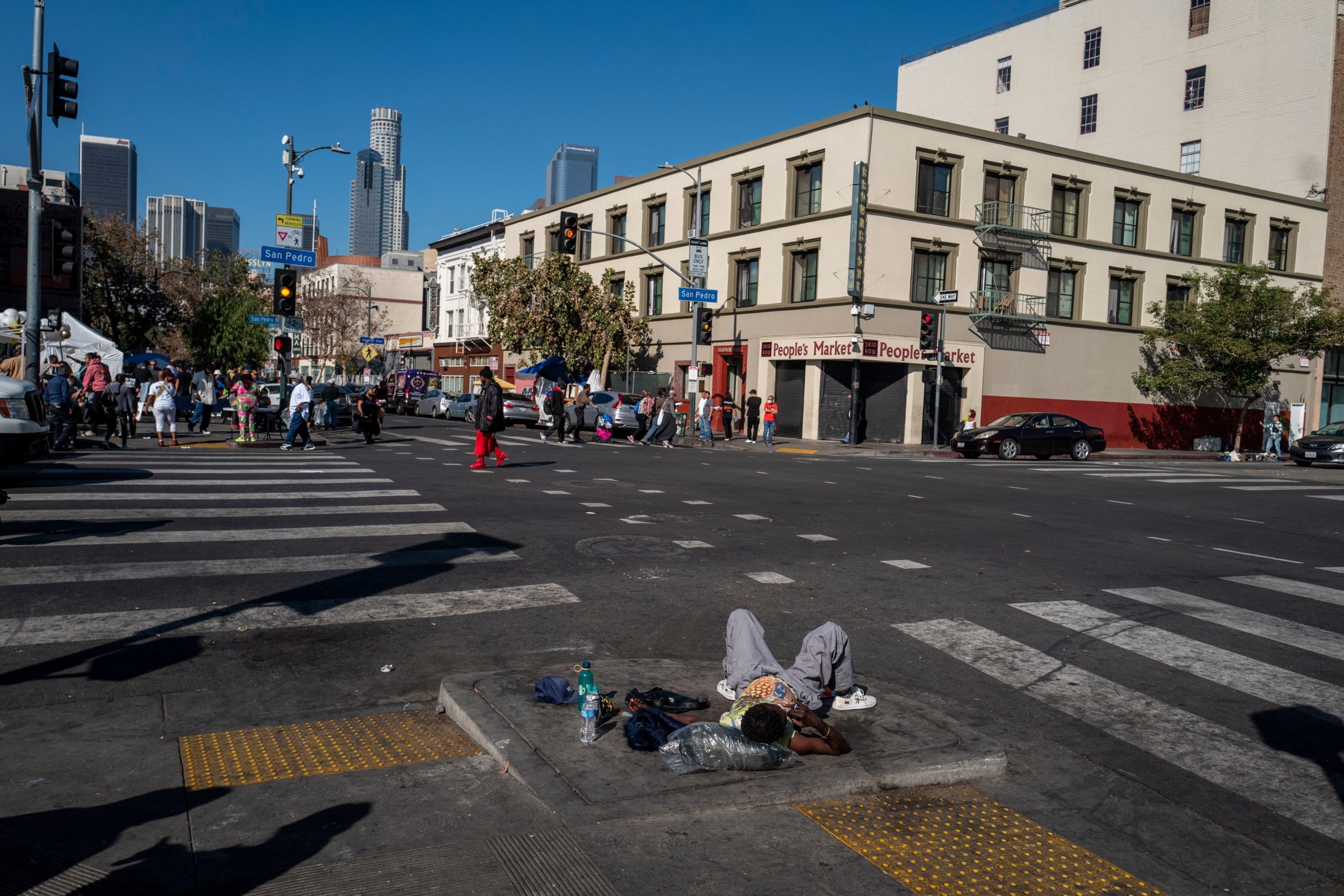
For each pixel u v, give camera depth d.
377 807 3.92
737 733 4.26
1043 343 34.16
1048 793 4.35
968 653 6.53
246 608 6.96
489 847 3.59
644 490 14.66
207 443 20.95
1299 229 39.88
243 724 4.89
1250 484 20.38
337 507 11.59
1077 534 12.05
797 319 32.78
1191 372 35.09
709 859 3.54
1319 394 42.59
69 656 5.82
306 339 80.31
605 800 3.91
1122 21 44.59
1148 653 6.65
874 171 30.33
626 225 42.62
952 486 17.66
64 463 15.46
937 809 4.09
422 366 68.75
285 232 21.75
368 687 5.53
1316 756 4.90
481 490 13.74
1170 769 4.70
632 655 6.27
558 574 8.41
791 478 17.88
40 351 21.45
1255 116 40.78
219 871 3.38
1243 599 8.46
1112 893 3.46
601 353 39.53
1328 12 38.75
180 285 58.59
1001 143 32.78
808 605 7.68
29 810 3.82
